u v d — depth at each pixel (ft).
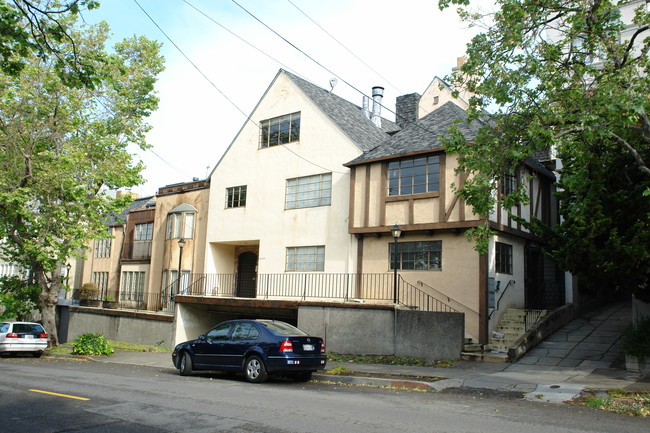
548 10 37.19
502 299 59.41
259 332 41.27
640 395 32.22
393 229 55.67
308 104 75.72
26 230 71.82
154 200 113.50
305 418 25.70
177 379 42.19
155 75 76.48
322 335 58.29
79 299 108.06
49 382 38.99
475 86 38.93
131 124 74.08
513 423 25.14
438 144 60.29
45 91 66.85
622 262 39.45
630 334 44.60
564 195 48.65
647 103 33.04
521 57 37.58
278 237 75.46
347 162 68.80
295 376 43.39
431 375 41.88
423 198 60.29
